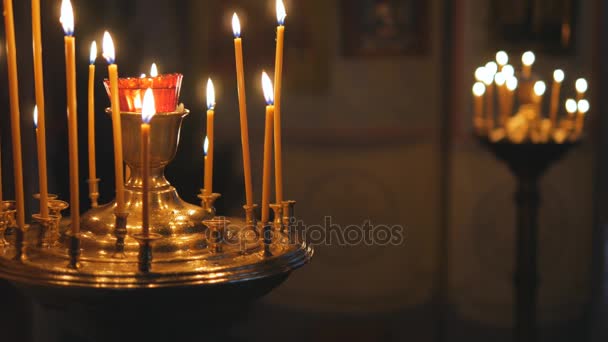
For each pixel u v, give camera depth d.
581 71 4.94
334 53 5.10
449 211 5.10
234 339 4.53
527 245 3.33
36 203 1.79
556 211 5.04
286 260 1.01
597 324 4.94
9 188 1.69
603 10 4.88
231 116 4.95
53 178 2.15
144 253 0.92
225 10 4.91
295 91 5.12
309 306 4.99
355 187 5.14
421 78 5.07
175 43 4.53
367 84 5.11
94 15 2.59
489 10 4.92
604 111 4.98
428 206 5.12
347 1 5.06
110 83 0.96
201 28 4.86
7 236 1.12
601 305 5.03
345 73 5.11
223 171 4.32
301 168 5.15
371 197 5.14
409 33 5.06
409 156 5.12
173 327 0.98
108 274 0.91
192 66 4.73
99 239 1.01
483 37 4.95
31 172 1.79
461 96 5.01
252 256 1.01
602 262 5.08
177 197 1.09
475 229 5.07
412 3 5.03
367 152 5.15
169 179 2.84
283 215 1.12
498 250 5.05
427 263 5.11
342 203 5.15
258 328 4.71
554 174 5.03
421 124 5.11
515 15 4.87
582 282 5.05
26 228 0.99
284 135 5.15
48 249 1.01
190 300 0.94
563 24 4.88
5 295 1.80
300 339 4.74
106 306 0.93
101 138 2.35
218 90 4.95
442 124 5.08
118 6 3.71
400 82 5.08
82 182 2.09
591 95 4.97
